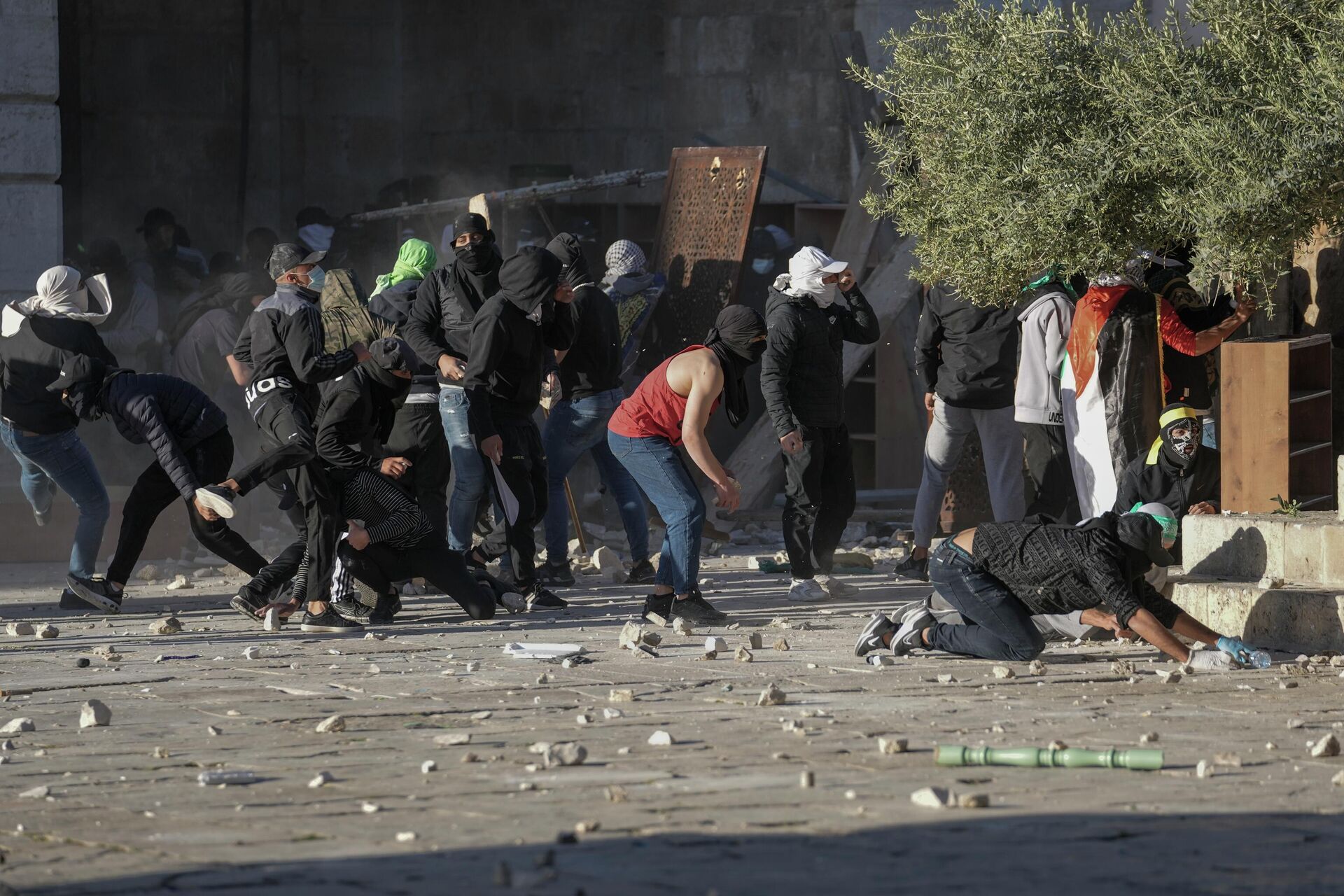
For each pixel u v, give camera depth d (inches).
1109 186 786.2
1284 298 1091.3
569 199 2042.3
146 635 871.1
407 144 2310.5
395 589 916.6
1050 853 370.6
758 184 1419.8
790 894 334.0
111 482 1480.1
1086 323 901.8
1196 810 417.7
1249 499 944.3
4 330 965.8
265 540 1397.6
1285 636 751.7
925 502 1085.1
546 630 865.5
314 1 2285.9
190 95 2225.6
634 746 521.7
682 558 885.8
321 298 1026.7
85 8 2159.2
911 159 914.7
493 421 949.8
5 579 1168.8
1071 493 1008.2
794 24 2007.9
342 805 436.1
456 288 1000.9
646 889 337.4
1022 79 811.4
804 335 1003.9
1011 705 606.5
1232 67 759.1
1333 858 366.3
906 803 428.8
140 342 1478.8
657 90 2155.5
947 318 1048.8
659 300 1464.1
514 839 389.4
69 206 2084.2
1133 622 693.3
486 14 2252.7
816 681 672.4
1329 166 702.5
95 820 423.5
